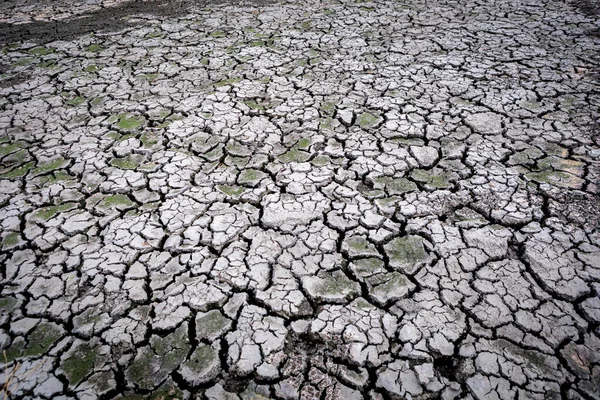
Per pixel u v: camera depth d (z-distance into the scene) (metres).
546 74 3.48
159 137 2.96
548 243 2.04
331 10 5.25
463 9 5.04
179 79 3.72
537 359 1.58
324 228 2.20
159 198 2.44
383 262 2.00
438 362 1.60
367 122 3.03
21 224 2.27
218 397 1.52
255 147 2.84
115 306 1.83
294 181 2.53
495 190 2.38
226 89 3.53
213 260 2.04
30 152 2.84
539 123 2.91
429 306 1.79
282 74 3.74
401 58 3.91
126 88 3.60
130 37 4.66
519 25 4.46
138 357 1.65
